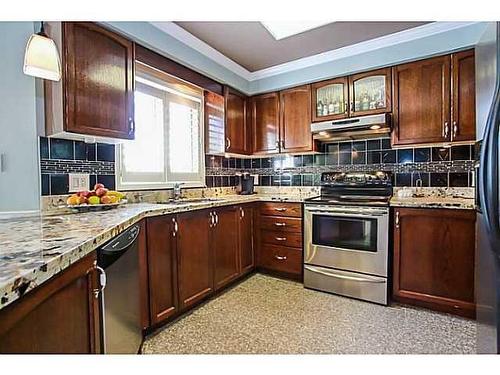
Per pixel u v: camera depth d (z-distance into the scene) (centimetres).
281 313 235
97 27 190
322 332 205
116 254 130
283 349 184
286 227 313
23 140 182
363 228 262
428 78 258
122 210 193
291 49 288
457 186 273
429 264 238
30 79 180
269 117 351
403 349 183
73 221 144
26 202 182
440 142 254
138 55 226
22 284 64
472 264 221
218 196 351
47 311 79
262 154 358
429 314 232
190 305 237
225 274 281
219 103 326
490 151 131
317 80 313
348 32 256
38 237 104
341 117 302
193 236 240
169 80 278
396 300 255
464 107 243
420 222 241
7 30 176
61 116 174
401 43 264
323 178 343
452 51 245
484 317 150
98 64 190
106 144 233
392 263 254
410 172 295
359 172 324
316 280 286
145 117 271
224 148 324
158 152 284
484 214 134
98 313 110
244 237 311
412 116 265
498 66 131
